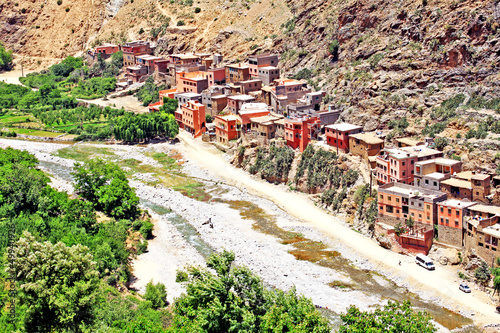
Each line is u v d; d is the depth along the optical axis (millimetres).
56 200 166375
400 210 148625
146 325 97500
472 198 146500
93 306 107000
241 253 149750
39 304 100000
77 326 101938
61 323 101000
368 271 140000
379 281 135375
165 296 125875
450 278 133375
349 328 91938
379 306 124562
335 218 168875
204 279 99688
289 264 143750
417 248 143500
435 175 154625
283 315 91562
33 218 154000
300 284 134500
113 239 143125
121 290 128250
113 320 107062
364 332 90562
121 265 135875
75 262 104562
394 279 135625
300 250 151250
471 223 134000
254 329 93625
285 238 158750
